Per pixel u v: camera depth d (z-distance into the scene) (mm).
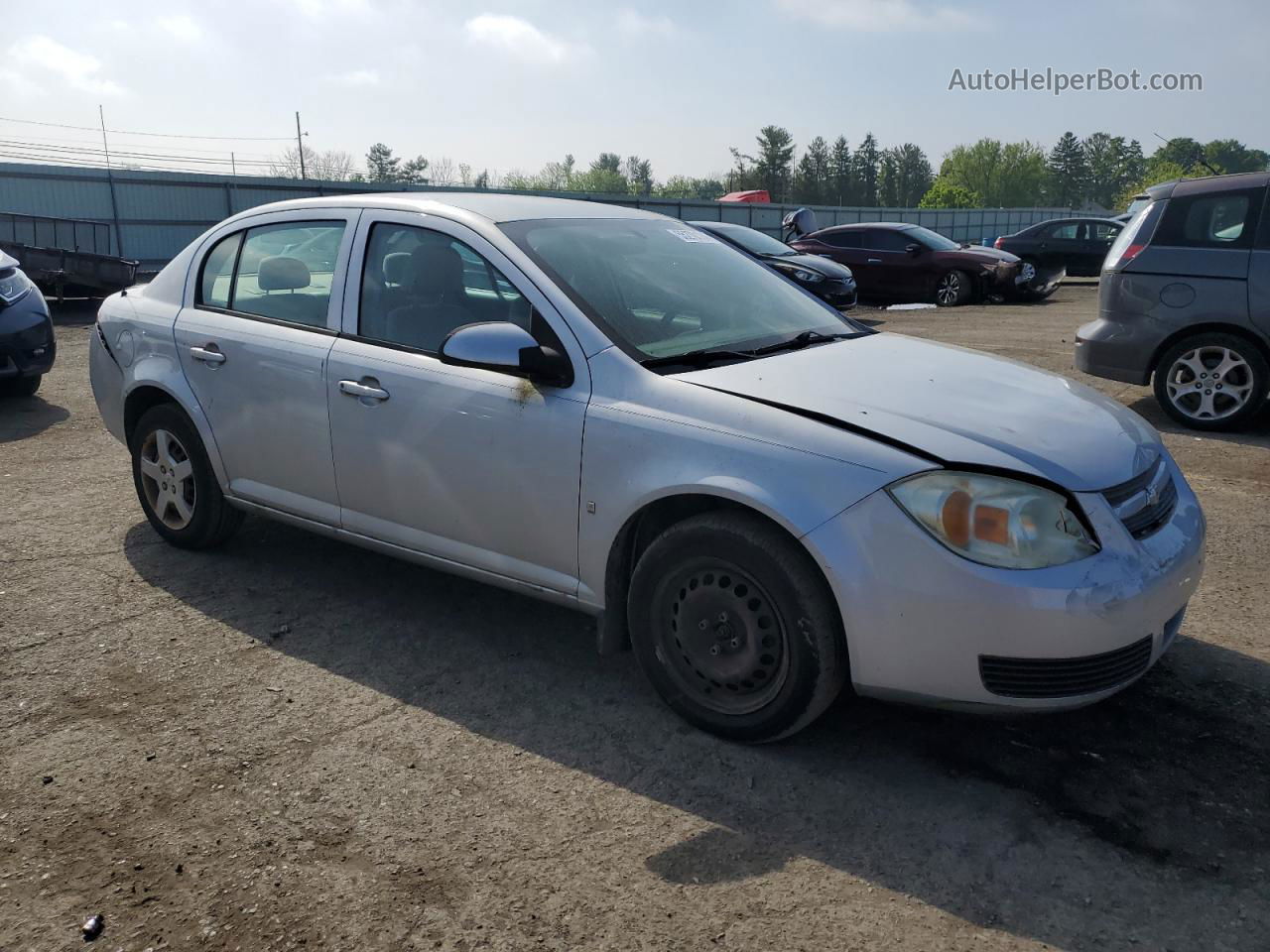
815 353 3441
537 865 2504
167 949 2227
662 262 3828
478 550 3508
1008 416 2986
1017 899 2373
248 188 24000
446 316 3559
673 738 3096
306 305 3992
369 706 3295
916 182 132625
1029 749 3018
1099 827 2641
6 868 2490
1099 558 2672
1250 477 5965
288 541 4828
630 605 3168
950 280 18141
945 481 2650
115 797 2779
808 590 2770
